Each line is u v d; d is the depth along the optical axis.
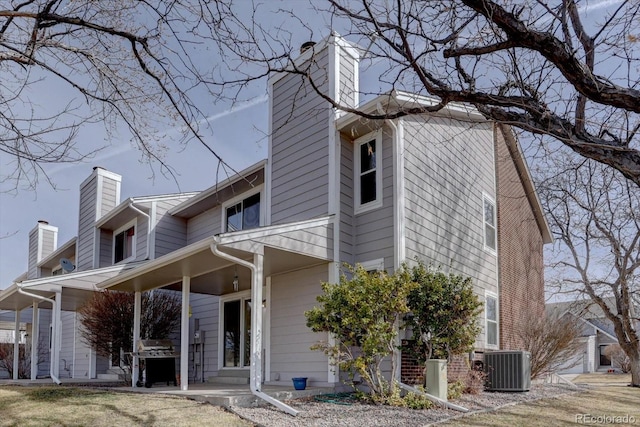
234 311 14.28
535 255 17.09
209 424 7.30
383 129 11.07
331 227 10.78
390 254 10.46
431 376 9.26
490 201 14.38
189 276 11.11
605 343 30.08
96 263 19.09
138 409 8.21
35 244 26.14
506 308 14.20
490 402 9.81
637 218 14.18
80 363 18.86
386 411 8.35
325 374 10.45
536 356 13.86
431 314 9.80
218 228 15.55
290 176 12.28
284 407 8.26
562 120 4.36
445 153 12.36
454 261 12.02
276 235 9.73
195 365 15.25
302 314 11.23
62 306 17.44
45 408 8.35
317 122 11.81
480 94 4.37
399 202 10.52
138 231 17.44
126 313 14.68
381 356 9.12
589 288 16.44
